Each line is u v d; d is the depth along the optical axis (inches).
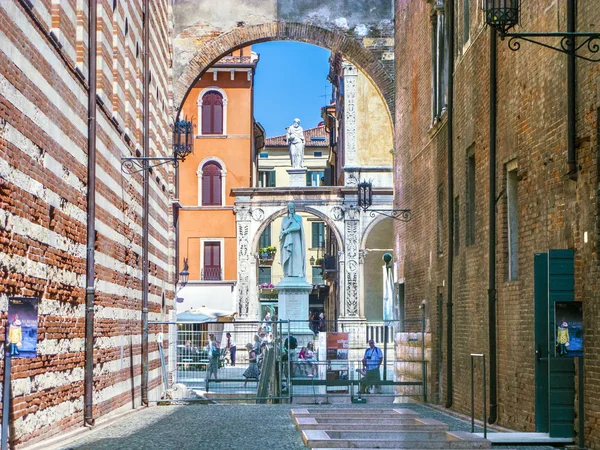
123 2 782.5
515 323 510.9
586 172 448.8
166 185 1157.1
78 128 591.5
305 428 542.3
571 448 436.8
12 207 430.3
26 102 454.6
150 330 952.9
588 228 446.3
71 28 574.2
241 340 2287.2
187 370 1108.5
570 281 464.8
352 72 2281.0
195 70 1206.3
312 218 3002.0
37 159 480.4
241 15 1211.2
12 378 435.2
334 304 2566.4
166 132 1162.6
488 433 457.4
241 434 550.6
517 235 552.4
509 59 528.7
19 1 436.5
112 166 726.5
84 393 610.9
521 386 490.9
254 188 2306.8
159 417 717.3
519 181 549.0
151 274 973.2
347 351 1073.5
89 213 618.5
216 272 2417.6
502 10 430.9
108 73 713.0
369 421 557.3
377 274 2262.6
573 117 461.1
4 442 374.0
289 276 1445.6
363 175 2274.9
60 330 540.1
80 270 597.9
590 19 443.2
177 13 1212.5
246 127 2460.6
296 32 1210.6
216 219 2432.3
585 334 453.4
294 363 1071.0
